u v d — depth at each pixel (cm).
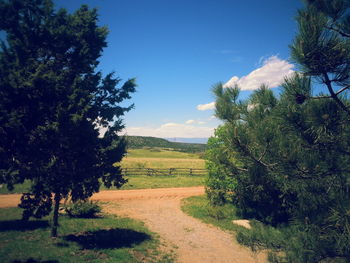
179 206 1741
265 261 877
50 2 849
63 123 693
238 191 1311
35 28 803
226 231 1230
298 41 302
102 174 865
